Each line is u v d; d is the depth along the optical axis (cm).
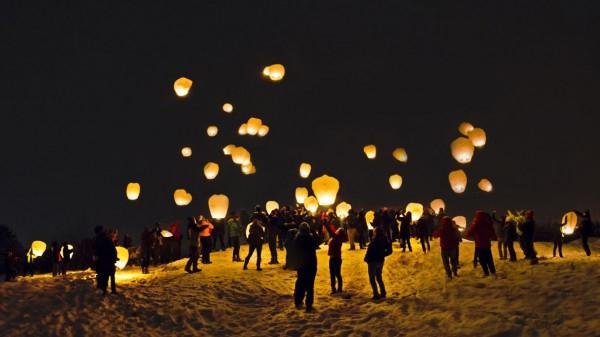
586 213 1653
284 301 1241
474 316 958
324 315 1101
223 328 1069
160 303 1210
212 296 1274
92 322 1091
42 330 1046
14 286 1368
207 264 1784
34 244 2347
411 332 942
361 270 1577
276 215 1786
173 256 2314
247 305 1223
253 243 1606
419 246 1994
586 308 904
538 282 1112
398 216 1958
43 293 1293
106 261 1291
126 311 1162
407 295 1223
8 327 1060
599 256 1584
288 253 1244
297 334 1001
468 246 1911
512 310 959
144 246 1833
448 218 1351
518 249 1912
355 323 1035
